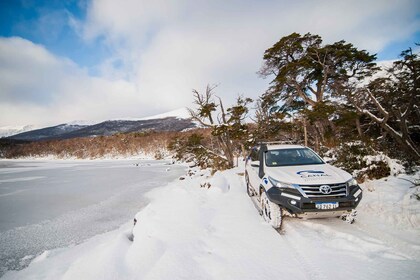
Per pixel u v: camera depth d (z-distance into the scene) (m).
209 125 19.92
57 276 4.36
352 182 4.26
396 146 9.26
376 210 4.79
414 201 4.81
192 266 3.20
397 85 9.82
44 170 31.47
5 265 5.11
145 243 3.97
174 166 30.81
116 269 3.31
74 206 10.32
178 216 5.36
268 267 3.12
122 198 11.56
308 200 3.97
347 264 3.15
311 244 3.78
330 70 19.55
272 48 20.05
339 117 16.27
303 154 5.65
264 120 21.73
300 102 22.58
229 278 2.91
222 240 4.01
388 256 3.26
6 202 11.46
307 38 19.38
